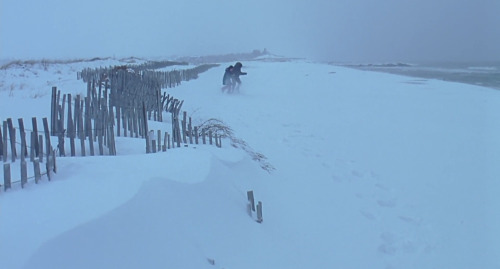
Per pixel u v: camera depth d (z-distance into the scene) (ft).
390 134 36.09
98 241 9.86
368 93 67.15
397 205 20.63
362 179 24.49
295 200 20.02
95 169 14.24
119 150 19.86
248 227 14.70
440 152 30.14
